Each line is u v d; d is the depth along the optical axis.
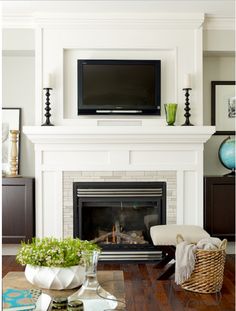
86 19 4.53
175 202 4.52
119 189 4.49
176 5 4.31
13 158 4.73
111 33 4.58
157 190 4.50
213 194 4.56
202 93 4.64
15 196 4.48
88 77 4.64
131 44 4.59
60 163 4.48
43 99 4.55
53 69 4.56
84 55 4.69
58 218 4.50
